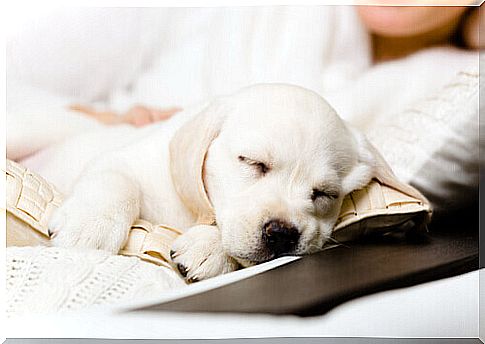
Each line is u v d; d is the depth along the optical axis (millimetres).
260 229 1463
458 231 1780
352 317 1422
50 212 1495
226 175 1555
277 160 1521
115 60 2010
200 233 1510
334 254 1537
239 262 1503
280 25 2035
